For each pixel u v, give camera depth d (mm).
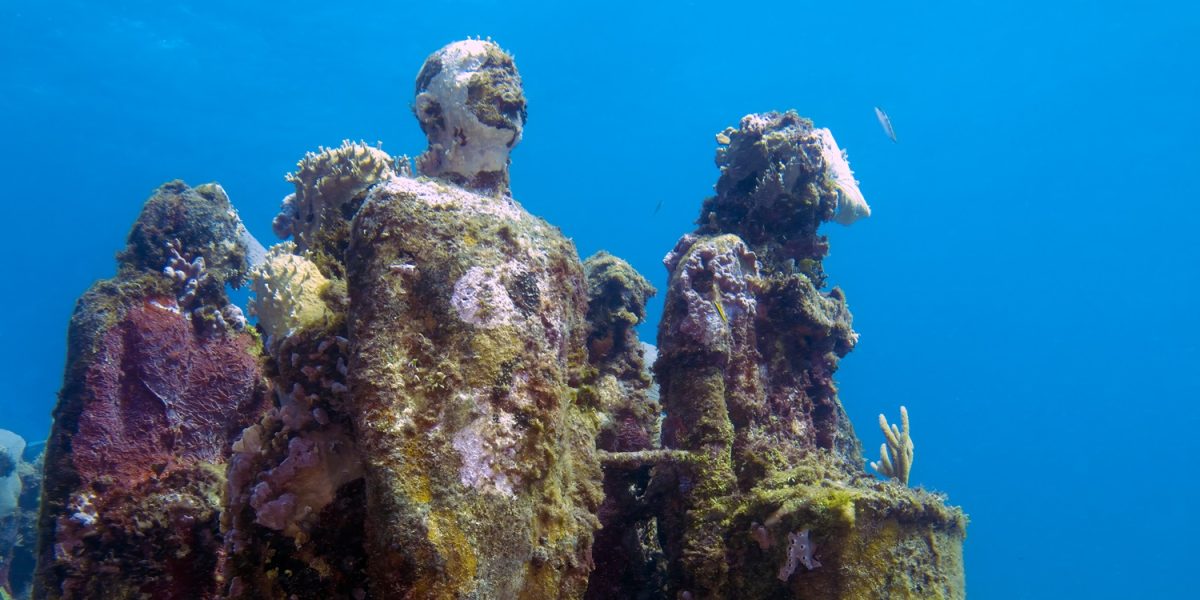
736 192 6875
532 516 2865
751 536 4262
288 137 51719
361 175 5043
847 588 4086
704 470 4641
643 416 6348
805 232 6809
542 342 3164
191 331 5051
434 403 2775
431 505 2582
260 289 3701
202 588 4133
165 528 4148
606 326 7031
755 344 5633
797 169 6590
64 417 4398
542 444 2938
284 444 3172
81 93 44406
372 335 2895
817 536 4145
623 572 4926
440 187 3502
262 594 2926
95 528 4078
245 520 3064
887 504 4293
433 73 4766
